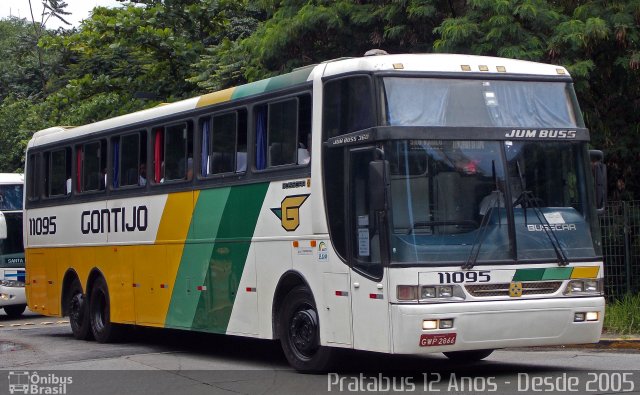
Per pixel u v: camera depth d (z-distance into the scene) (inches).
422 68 434.6
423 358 542.6
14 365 564.1
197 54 1205.7
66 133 738.2
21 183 1020.5
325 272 453.4
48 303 759.7
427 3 711.7
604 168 456.8
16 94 1694.1
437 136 425.1
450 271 412.5
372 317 421.4
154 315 611.8
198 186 565.0
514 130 437.1
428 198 418.9
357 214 434.3
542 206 435.8
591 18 650.2
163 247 600.4
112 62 1278.3
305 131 474.0
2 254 999.6
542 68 458.0
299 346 478.6
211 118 556.7
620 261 677.9
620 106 726.5
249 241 513.7
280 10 811.4
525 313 420.8
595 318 437.7
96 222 686.5
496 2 653.3
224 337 712.4
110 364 551.8
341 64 453.4
